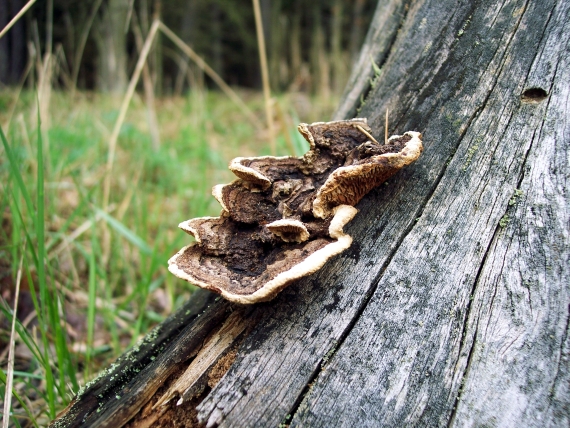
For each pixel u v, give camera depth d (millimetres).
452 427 161
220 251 196
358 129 219
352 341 180
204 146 614
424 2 247
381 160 185
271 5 1864
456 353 171
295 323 187
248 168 204
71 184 472
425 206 199
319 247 178
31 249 234
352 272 193
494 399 162
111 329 311
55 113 559
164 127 808
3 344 312
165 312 373
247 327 193
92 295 278
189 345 198
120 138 647
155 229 481
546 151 188
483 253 184
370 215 203
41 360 233
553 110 193
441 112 215
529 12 211
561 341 163
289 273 166
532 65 203
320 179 209
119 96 782
